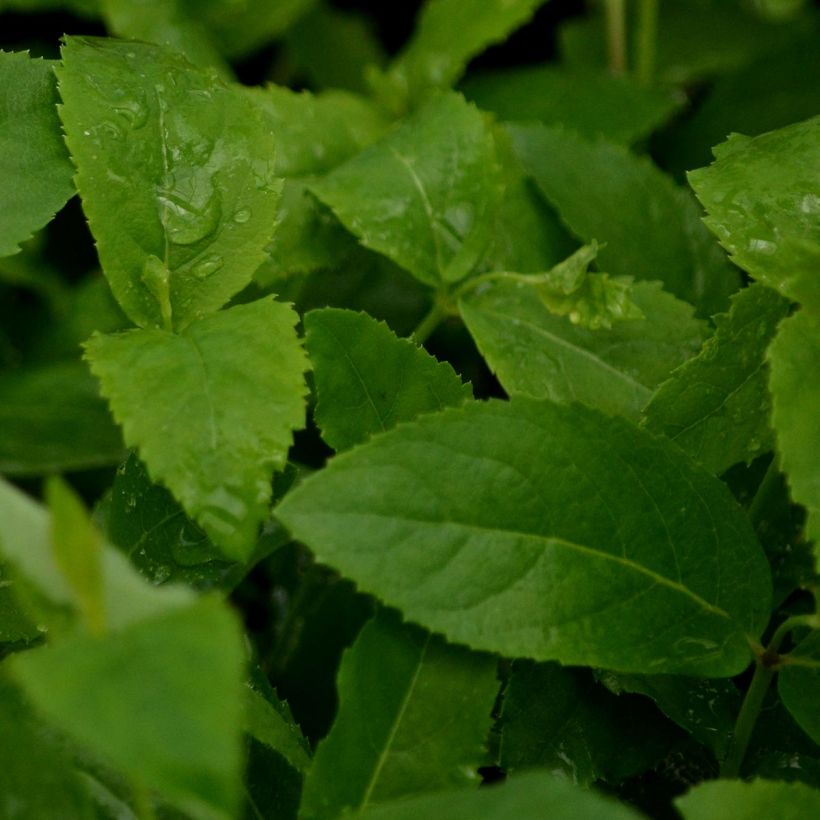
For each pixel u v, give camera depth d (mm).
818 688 653
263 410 642
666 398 663
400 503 638
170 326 663
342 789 639
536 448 646
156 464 637
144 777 598
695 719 662
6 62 669
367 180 690
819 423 640
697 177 671
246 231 669
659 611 649
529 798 612
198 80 674
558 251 719
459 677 646
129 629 598
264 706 654
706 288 719
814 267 643
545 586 644
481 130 695
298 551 718
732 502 654
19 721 635
